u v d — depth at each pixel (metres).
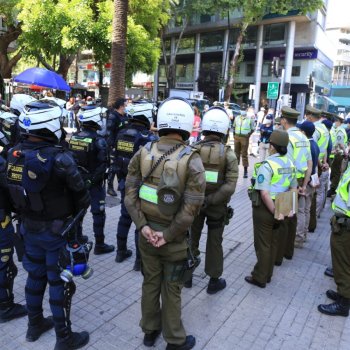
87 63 31.69
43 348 3.01
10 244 3.22
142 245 2.93
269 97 18.55
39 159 2.57
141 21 14.94
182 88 39.75
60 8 13.01
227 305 3.80
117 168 4.45
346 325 3.58
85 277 2.87
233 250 5.22
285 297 4.03
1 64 19.16
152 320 3.04
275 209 3.93
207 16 34.88
